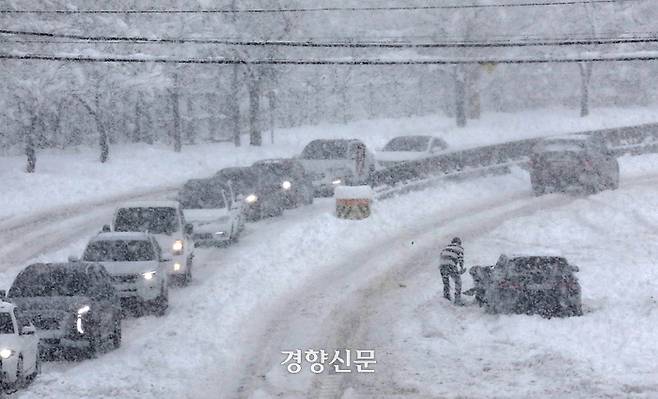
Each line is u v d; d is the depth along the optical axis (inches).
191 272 2190.0
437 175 3405.5
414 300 1993.1
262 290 2068.2
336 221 2760.8
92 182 3558.1
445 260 1963.6
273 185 2972.4
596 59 1772.9
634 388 1331.2
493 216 2994.6
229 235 2514.8
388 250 2536.9
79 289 1579.7
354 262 2400.3
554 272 1779.0
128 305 1823.3
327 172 3248.0
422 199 3198.8
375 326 1774.1
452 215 3029.0
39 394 1294.3
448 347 1606.8
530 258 1814.7
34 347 1379.2
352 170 3260.3
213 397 1322.6
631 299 1955.0
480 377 1411.2
